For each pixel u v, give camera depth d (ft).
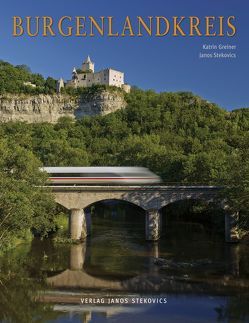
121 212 385.70
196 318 116.47
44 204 194.08
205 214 301.02
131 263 182.29
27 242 228.22
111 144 535.19
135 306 126.41
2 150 199.62
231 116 627.46
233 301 130.31
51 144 422.41
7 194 157.69
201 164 283.59
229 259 187.73
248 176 197.67
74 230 234.17
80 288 145.38
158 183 279.28
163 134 558.97
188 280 154.71
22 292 140.56
